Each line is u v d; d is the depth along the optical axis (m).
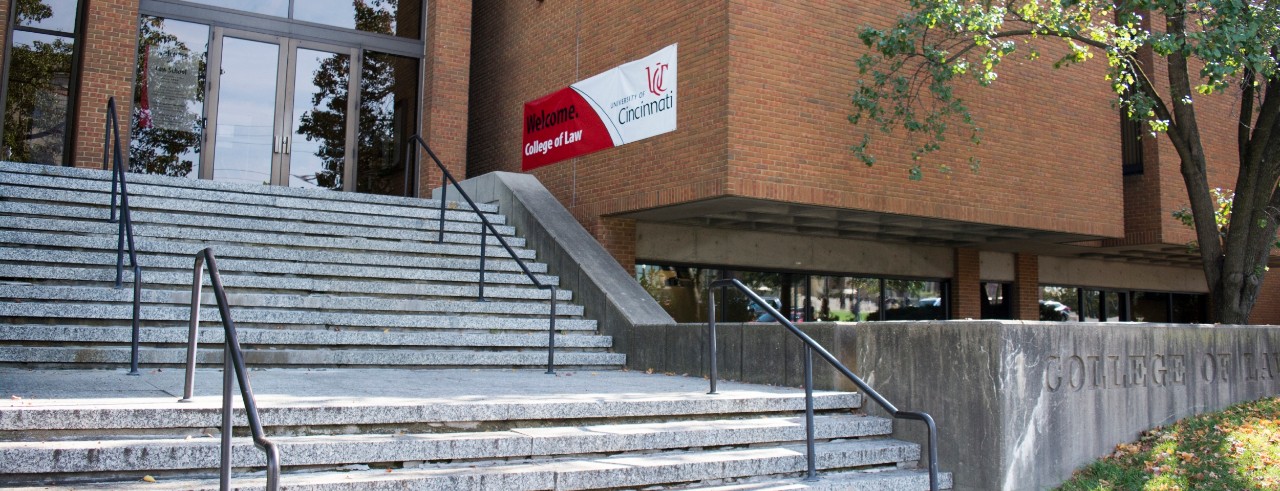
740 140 11.25
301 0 15.69
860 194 12.28
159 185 11.27
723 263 15.22
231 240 10.30
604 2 13.73
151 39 14.65
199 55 14.93
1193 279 23.16
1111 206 14.98
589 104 13.89
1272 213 11.68
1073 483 6.84
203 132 14.81
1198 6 10.56
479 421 6.01
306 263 10.16
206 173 14.77
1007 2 11.37
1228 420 8.16
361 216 11.75
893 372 7.32
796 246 16.12
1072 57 10.98
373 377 7.86
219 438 5.24
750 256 15.54
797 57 11.88
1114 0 12.81
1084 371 7.26
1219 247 11.78
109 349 7.62
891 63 12.74
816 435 6.82
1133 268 21.66
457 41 16.20
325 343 8.68
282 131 15.31
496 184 14.05
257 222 10.79
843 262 16.69
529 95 15.51
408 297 10.18
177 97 14.73
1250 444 7.52
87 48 13.76
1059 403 7.01
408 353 8.86
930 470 5.64
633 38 13.02
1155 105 11.71
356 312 9.55
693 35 11.88
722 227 14.95
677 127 12.04
